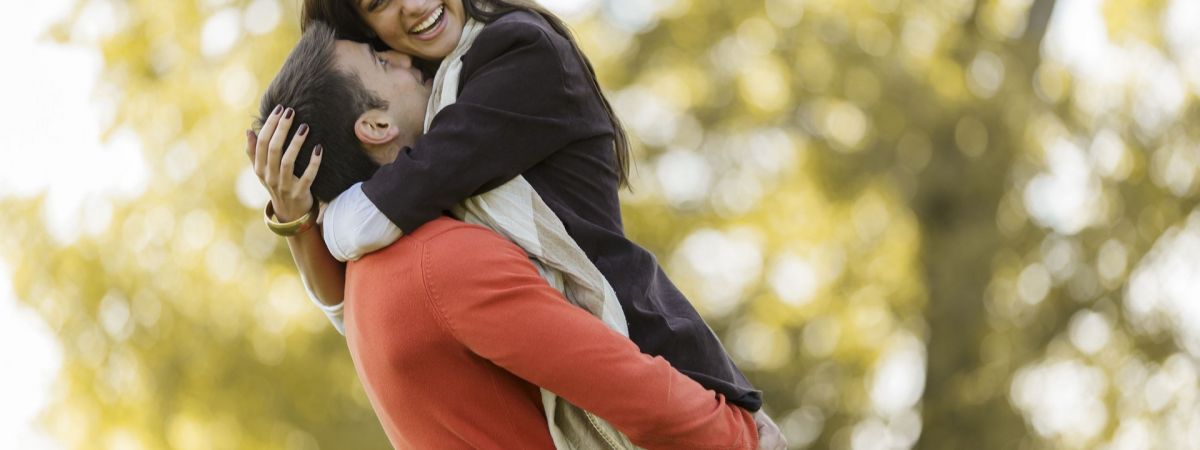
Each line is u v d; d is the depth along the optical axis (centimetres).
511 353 220
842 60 1144
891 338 1216
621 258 235
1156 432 1158
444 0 242
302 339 1105
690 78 1165
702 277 1158
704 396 229
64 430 1116
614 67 1137
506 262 223
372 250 228
